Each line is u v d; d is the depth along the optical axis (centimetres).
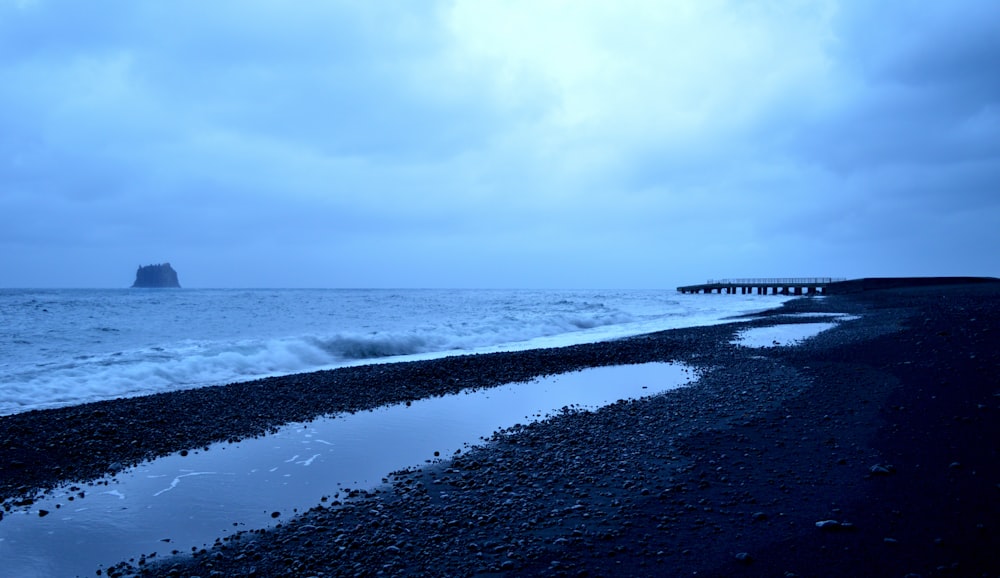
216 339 2962
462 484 831
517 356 2197
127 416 1310
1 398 1565
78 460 1010
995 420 888
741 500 680
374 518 720
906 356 1523
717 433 970
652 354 2192
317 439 1123
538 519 672
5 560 645
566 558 566
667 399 1316
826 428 945
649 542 589
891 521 589
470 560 579
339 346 2564
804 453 831
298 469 946
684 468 810
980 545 530
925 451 784
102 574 614
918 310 3181
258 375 2056
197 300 7012
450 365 2006
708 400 1260
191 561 632
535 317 4050
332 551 628
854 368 1461
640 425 1088
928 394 1081
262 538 685
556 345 2825
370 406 1415
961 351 1484
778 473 759
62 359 2100
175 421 1270
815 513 624
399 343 2742
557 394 1521
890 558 518
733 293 11881
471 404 1423
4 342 2831
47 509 793
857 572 500
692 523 627
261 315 4881
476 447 1038
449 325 3531
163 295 9488
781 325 3162
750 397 1245
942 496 639
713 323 3734
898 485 679
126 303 6081
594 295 12156
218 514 769
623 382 1659
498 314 5062
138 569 620
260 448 1070
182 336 3206
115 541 694
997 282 7562
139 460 1010
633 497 719
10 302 5712
